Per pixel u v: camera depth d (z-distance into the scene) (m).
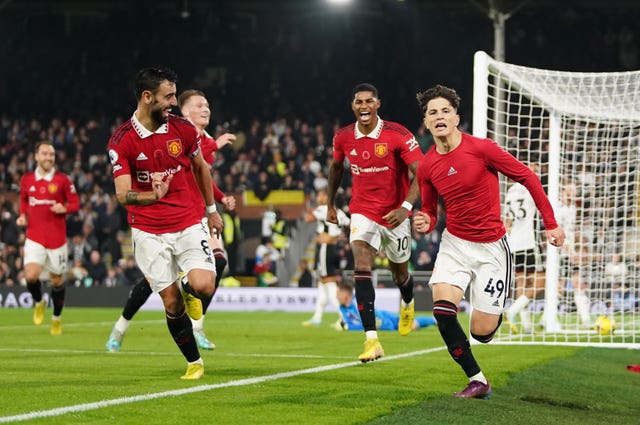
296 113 48.56
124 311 14.77
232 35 51.91
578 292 21.22
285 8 55.25
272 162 42.69
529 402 9.94
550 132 19.70
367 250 13.27
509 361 13.66
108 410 8.20
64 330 20.98
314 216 25.50
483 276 9.98
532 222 18.38
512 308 19.59
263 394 9.44
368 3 54.06
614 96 18.05
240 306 35.34
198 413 8.14
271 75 51.06
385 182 13.45
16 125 48.16
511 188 18.50
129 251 41.44
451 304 9.80
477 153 9.81
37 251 19.80
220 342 17.41
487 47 50.25
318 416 8.16
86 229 39.81
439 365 12.81
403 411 8.62
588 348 16.70
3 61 53.47
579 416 9.16
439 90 9.86
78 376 10.98
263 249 37.28
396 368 12.34
